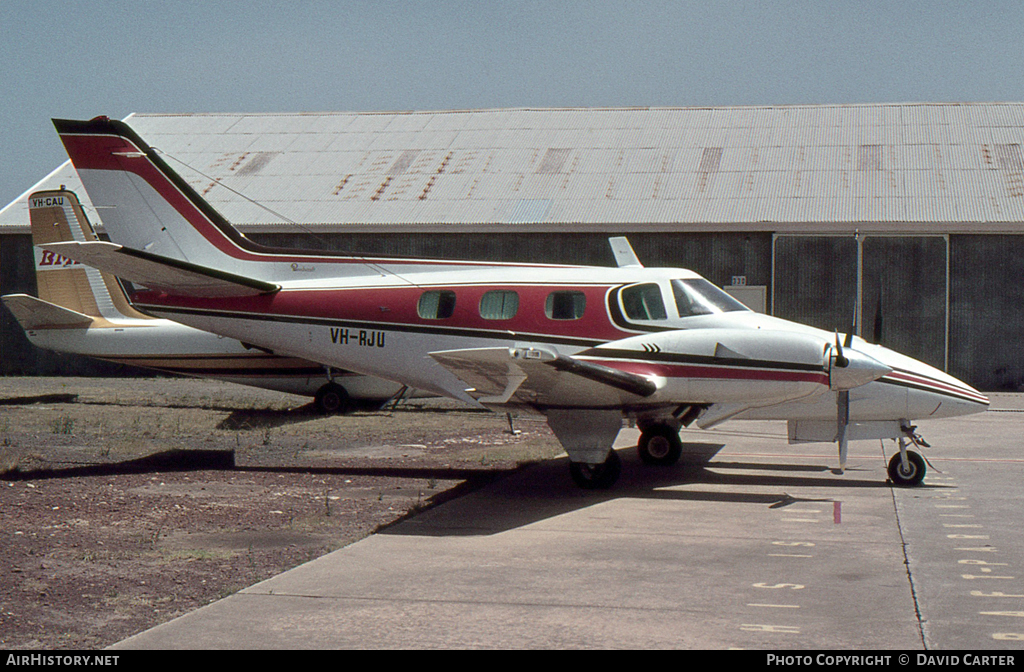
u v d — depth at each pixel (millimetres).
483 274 11383
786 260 23828
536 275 11164
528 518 8211
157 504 8578
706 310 10383
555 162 27375
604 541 7270
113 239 12586
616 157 27328
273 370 17391
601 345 10148
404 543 7168
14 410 16984
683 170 26281
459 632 5000
